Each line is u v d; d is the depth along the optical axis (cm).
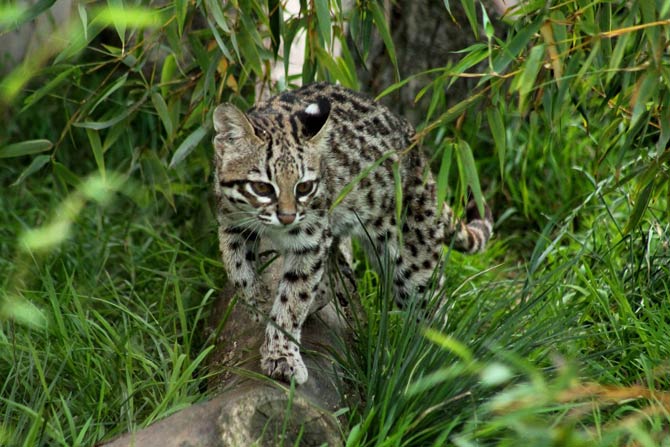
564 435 595
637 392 660
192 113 979
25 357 849
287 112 822
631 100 766
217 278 1016
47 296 940
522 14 819
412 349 742
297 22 924
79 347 848
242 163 773
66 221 751
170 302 1002
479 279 1087
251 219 784
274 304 784
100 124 927
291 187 766
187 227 1145
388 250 864
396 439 662
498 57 741
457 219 908
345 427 732
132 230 1134
